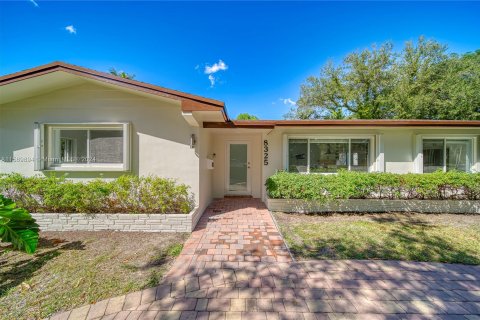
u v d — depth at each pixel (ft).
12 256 11.90
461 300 8.34
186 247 13.21
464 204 21.38
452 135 24.50
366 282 9.52
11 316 7.42
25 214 11.35
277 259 11.68
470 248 13.07
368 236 15.08
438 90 49.14
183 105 15.81
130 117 18.95
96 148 19.16
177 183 18.88
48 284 9.26
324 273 10.25
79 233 15.70
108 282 9.41
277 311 7.75
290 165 25.22
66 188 16.29
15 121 19.22
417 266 10.89
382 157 24.08
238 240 14.42
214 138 29.50
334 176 21.48
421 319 7.38
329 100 65.62
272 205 22.03
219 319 7.37
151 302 8.18
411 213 21.20
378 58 58.08
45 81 17.04
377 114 60.23
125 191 16.87
